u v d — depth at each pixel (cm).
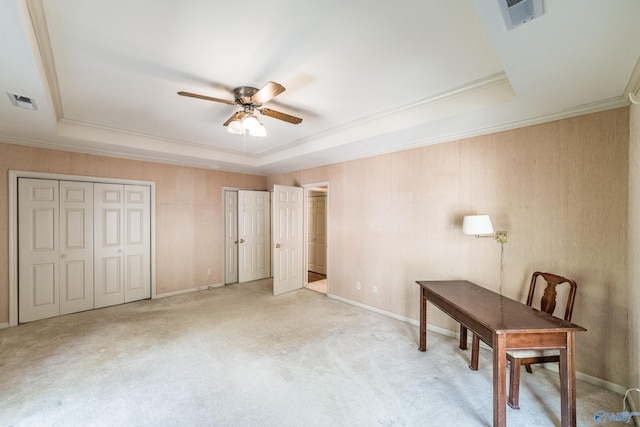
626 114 215
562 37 141
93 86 234
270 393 214
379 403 204
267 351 279
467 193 304
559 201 246
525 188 264
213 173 529
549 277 233
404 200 361
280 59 196
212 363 256
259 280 583
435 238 331
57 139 337
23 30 135
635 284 195
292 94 254
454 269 315
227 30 165
